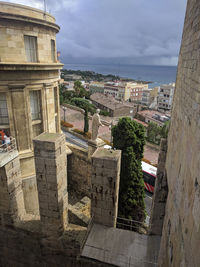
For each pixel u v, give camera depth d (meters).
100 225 14.07
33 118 19.58
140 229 20.41
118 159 12.59
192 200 4.84
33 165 20.00
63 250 13.33
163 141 12.27
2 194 14.04
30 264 14.89
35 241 14.09
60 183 12.62
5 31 15.75
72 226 14.16
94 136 22.72
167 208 9.06
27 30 16.66
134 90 124.31
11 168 14.00
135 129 20.30
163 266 8.04
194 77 5.93
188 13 8.38
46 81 18.95
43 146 11.64
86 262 12.29
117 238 13.15
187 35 8.05
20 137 18.64
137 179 19.80
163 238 9.15
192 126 5.54
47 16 17.98
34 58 18.03
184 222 5.44
